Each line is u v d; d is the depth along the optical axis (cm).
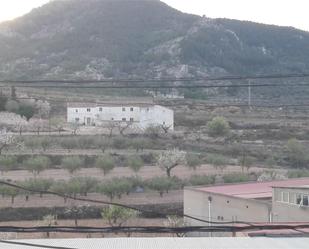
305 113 11231
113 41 19362
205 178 7144
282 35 15288
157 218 5900
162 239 1617
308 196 3800
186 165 8031
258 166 8750
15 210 6072
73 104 12031
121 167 8150
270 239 1661
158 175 7625
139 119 11694
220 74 14325
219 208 4775
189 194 5338
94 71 15825
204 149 9675
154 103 11694
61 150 8862
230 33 16438
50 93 13300
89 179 6644
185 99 11038
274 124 10894
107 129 10694
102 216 5566
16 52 19900
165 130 10612
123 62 16775
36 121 11169
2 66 17388
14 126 10500
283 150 9556
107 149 9044
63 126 10869
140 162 7800
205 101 9812
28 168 7531
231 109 12131
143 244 1553
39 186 6481
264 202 4234
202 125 11456
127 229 1046
